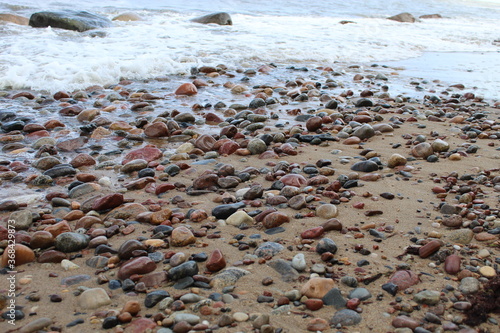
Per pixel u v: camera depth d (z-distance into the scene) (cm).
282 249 137
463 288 121
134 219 154
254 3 842
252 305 117
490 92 336
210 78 346
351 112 268
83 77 313
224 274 126
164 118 243
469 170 188
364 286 123
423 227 148
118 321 112
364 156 204
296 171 186
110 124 236
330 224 146
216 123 245
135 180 179
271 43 475
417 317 114
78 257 136
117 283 124
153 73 349
